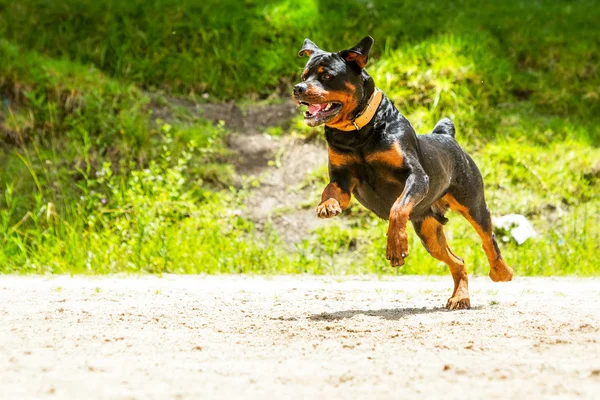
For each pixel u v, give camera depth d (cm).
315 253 1341
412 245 1282
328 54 685
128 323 645
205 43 1761
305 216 1434
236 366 491
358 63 685
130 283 998
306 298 825
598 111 1681
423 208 743
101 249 1220
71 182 1441
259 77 1725
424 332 611
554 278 1174
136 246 1229
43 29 1745
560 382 449
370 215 1417
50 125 1525
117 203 1345
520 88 1711
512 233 1355
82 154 1477
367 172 702
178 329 623
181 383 445
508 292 904
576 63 1758
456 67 1653
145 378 456
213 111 1659
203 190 1455
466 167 778
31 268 1192
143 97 1611
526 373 470
